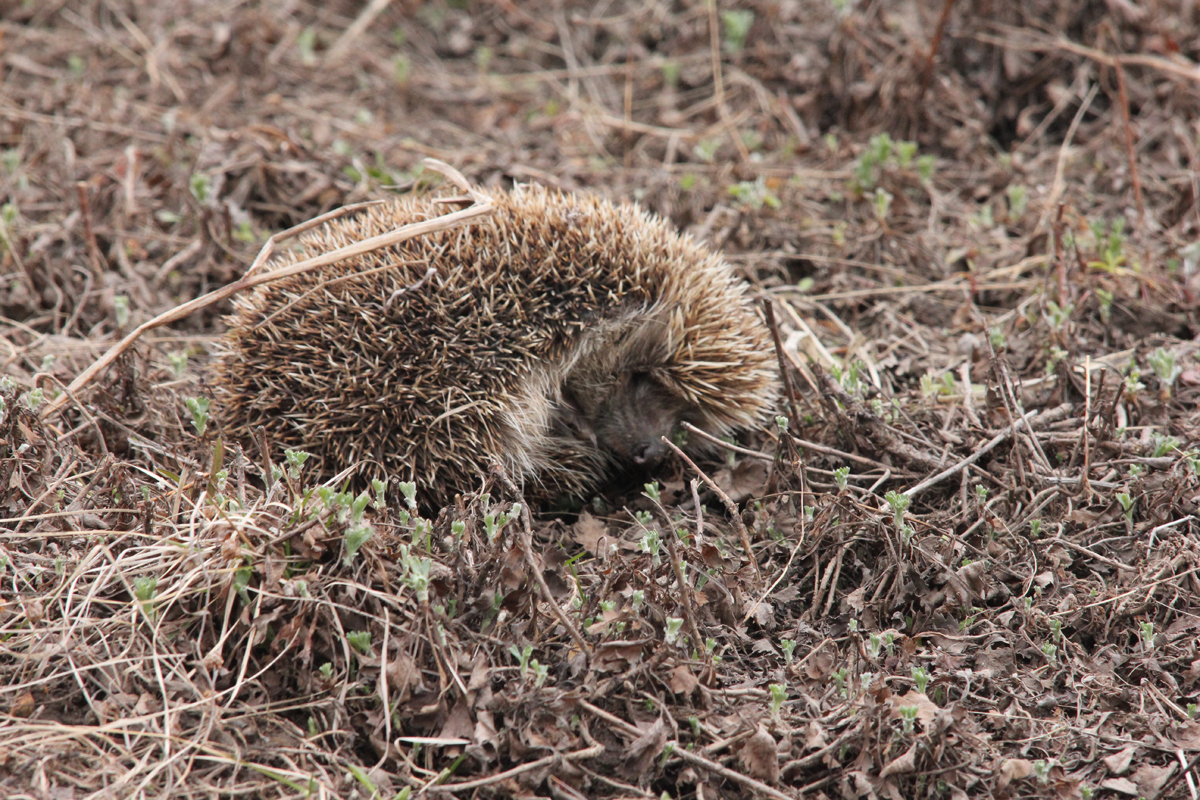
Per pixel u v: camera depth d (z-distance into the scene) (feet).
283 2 57.11
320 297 28.43
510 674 21.24
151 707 20.22
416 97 52.26
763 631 24.31
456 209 30.32
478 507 24.21
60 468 25.52
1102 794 20.40
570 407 31.19
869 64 47.14
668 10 54.95
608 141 48.57
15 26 54.95
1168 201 41.06
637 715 20.90
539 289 28.89
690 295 31.17
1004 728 21.56
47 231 38.29
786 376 29.68
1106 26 45.75
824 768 20.52
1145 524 25.95
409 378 27.86
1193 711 21.61
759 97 49.29
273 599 21.30
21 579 22.34
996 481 27.30
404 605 21.40
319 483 27.37
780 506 27.76
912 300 37.50
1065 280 35.50
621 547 26.76
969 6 47.26
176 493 23.88
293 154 41.60
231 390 28.84
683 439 32.40
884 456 28.55
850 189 42.24
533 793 19.74
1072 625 23.99
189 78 51.37
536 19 56.80
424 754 20.43
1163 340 34.12
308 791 18.85
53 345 33.81
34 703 20.17
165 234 39.70
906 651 23.13
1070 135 44.91
